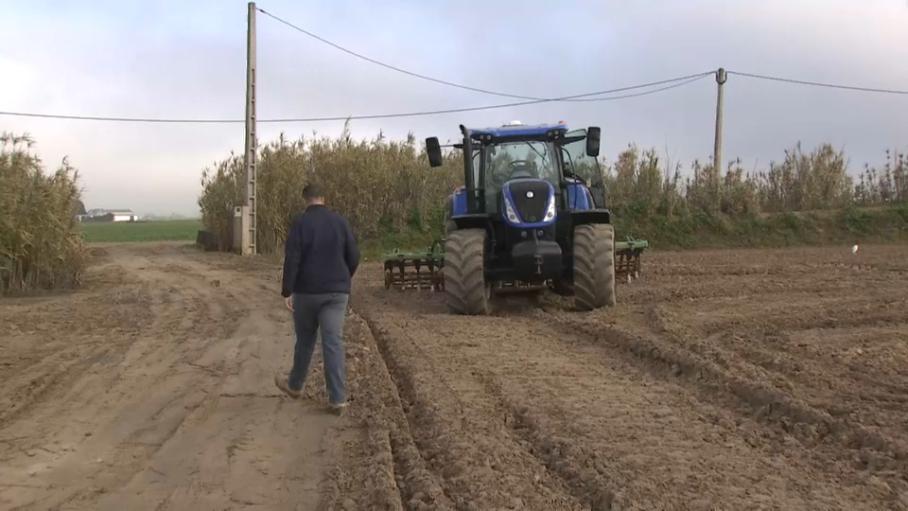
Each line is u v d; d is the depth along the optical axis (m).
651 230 27.16
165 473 4.79
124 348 8.88
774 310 10.59
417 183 27.83
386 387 6.67
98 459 5.07
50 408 6.33
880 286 13.33
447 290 10.73
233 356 8.36
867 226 27.50
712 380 6.61
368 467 4.74
